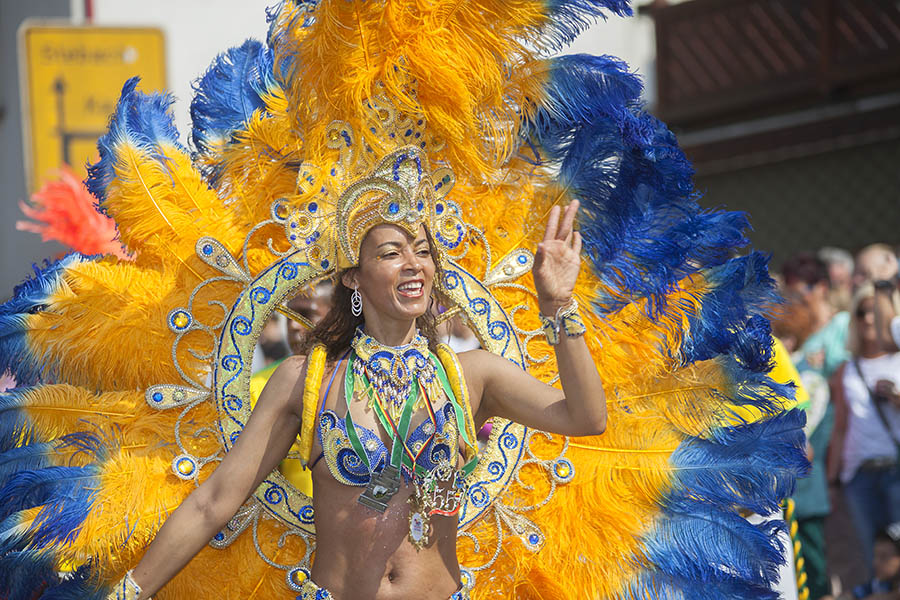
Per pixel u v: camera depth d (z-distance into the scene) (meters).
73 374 3.75
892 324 7.07
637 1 11.90
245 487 3.26
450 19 3.67
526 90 3.81
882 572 6.97
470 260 3.92
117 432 3.70
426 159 3.75
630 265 3.86
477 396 3.37
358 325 3.41
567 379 3.16
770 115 11.52
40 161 7.61
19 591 3.57
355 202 3.27
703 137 11.94
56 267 3.80
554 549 3.81
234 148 3.97
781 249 11.40
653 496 3.82
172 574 3.20
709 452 3.80
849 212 10.88
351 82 3.62
